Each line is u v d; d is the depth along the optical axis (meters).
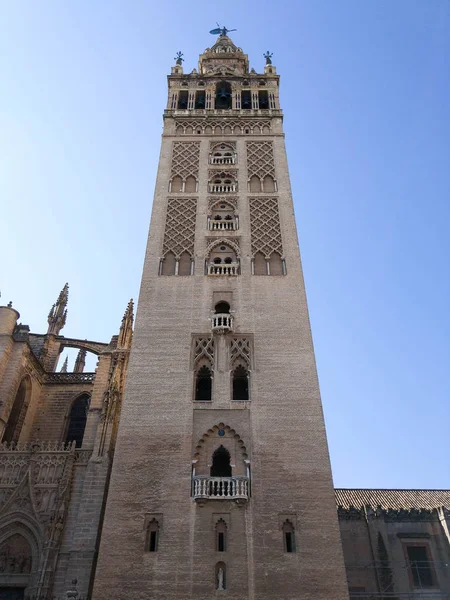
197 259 43.41
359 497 48.53
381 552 42.03
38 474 36.97
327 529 29.94
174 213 46.97
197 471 32.22
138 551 29.08
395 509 44.69
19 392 46.81
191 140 54.47
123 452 32.62
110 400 39.47
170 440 33.22
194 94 60.75
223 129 55.91
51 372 50.44
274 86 61.53
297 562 28.84
